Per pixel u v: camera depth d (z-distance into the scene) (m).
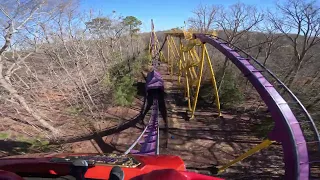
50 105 23.16
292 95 12.45
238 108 31.48
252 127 25.80
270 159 19.33
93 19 34.31
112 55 40.38
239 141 22.77
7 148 17.42
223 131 25.03
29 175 4.62
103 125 24.81
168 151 20.58
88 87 27.27
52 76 23.50
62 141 20.11
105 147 20.52
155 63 62.06
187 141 22.61
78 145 19.97
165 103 34.72
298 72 27.70
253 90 34.12
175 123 27.17
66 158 5.05
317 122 19.02
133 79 38.59
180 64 41.84
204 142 22.47
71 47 27.72
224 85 32.72
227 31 41.62
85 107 26.36
